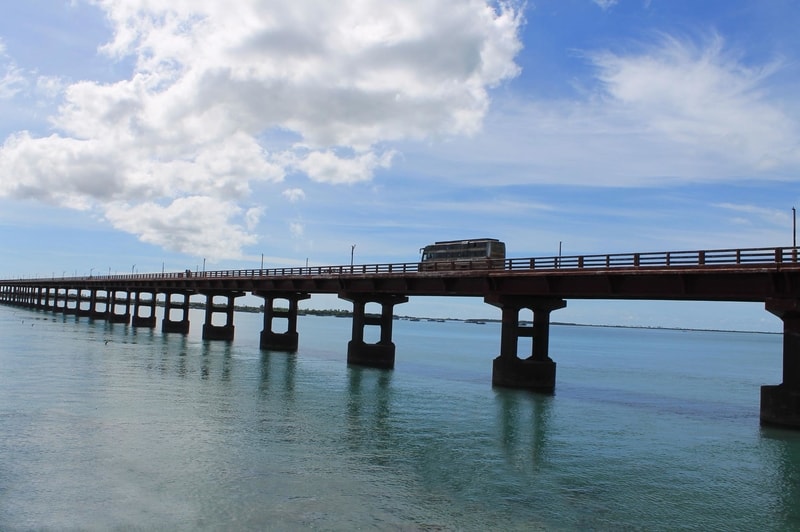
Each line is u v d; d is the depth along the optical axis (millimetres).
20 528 16156
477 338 175000
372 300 61000
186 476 20750
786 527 18203
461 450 26047
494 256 58969
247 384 43094
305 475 21484
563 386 50781
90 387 38188
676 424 33719
